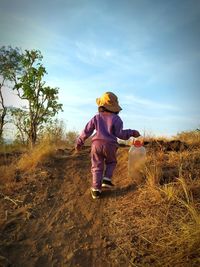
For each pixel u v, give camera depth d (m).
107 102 1.92
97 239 1.49
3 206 1.82
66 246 1.47
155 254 1.34
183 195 1.65
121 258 1.36
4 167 2.31
